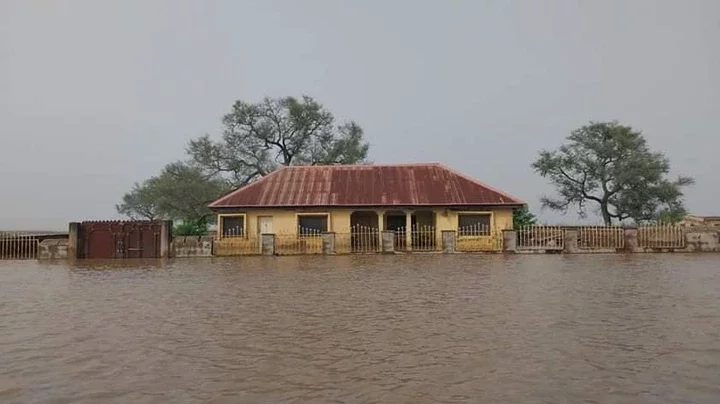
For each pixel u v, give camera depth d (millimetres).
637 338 9008
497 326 10062
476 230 32469
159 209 46688
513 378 6973
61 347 9031
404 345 8805
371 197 33562
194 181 46500
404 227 34812
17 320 11523
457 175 35688
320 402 6238
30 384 7082
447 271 20453
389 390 6609
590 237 30438
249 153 49344
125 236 30844
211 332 10000
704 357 7828
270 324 10648
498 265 22750
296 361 7973
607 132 52531
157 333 9992
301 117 50781
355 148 53344
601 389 6516
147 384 7004
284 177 36562
